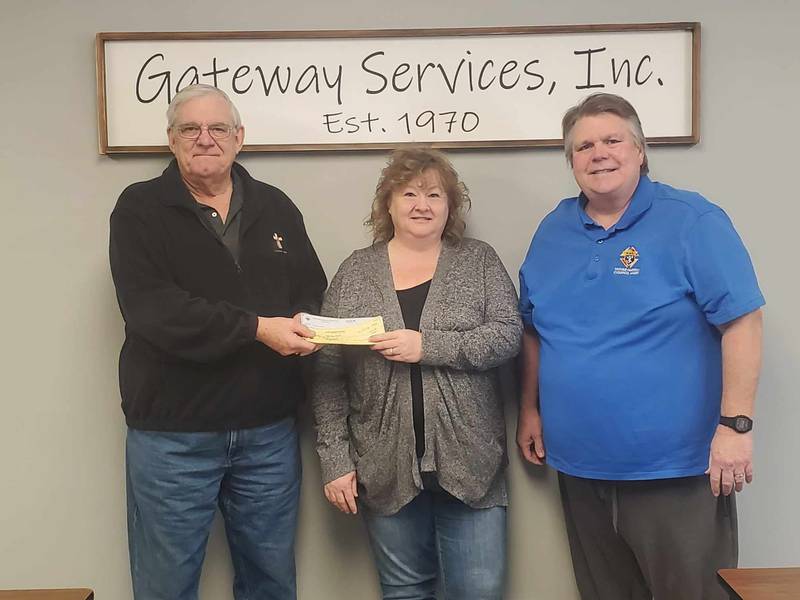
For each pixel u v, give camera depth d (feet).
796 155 6.25
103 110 5.96
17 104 6.07
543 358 5.34
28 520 6.31
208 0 6.06
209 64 6.01
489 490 5.38
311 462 6.34
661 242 4.89
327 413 5.46
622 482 5.14
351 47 6.05
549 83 6.09
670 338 4.88
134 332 5.25
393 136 6.12
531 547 6.42
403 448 5.17
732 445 4.75
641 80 6.10
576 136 5.00
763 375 6.37
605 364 4.93
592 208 5.22
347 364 5.45
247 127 6.07
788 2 6.17
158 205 5.24
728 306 4.71
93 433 6.28
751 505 6.41
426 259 5.42
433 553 5.79
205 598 6.37
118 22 6.05
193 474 5.34
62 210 6.14
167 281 5.17
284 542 5.78
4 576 6.34
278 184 6.22
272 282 5.40
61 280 6.18
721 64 6.19
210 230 5.26
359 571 6.42
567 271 5.20
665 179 6.25
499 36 6.06
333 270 6.29
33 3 6.02
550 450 5.37
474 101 6.10
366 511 5.58
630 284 4.91
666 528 5.04
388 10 6.11
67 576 6.36
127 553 6.36
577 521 5.58
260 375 5.35
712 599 5.08
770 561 6.42
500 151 6.22
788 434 6.38
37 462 6.28
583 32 6.06
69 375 6.24
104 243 6.17
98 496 6.32
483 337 5.12
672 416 4.87
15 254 6.15
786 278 6.32
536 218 6.27
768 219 6.28
